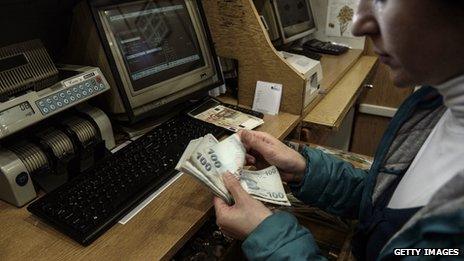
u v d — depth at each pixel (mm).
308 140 1421
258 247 646
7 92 862
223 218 709
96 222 745
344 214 957
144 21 1114
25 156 879
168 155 969
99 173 879
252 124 1200
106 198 806
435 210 468
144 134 1077
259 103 1351
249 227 686
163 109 1168
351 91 1676
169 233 753
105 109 1113
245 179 819
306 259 621
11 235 749
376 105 2369
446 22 402
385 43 466
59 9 1074
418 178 605
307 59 1495
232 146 851
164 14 1174
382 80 2270
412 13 414
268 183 836
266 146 913
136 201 820
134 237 742
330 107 1494
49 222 758
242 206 705
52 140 942
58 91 917
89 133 1006
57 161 933
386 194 708
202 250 1192
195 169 750
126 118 1085
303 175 921
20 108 838
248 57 1323
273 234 649
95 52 1042
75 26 1051
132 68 1074
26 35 1040
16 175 814
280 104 1335
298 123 1326
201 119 1201
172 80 1186
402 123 749
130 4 1077
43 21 1064
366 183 786
